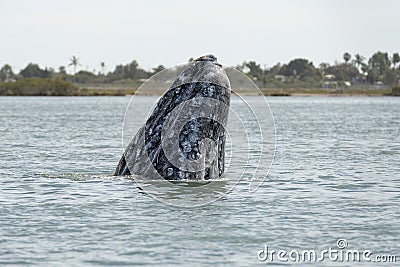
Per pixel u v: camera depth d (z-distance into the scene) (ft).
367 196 119.44
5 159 165.89
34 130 275.18
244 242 91.45
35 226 97.66
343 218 103.45
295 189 125.18
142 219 101.60
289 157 174.40
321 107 636.89
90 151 185.78
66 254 86.07
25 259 84.28
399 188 127.34
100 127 295.89
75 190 120.37
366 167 154.61
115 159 166.71
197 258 85.25
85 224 98.78
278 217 103.65
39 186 124.47
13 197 115.44
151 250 87.81
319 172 145.89
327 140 229.66
